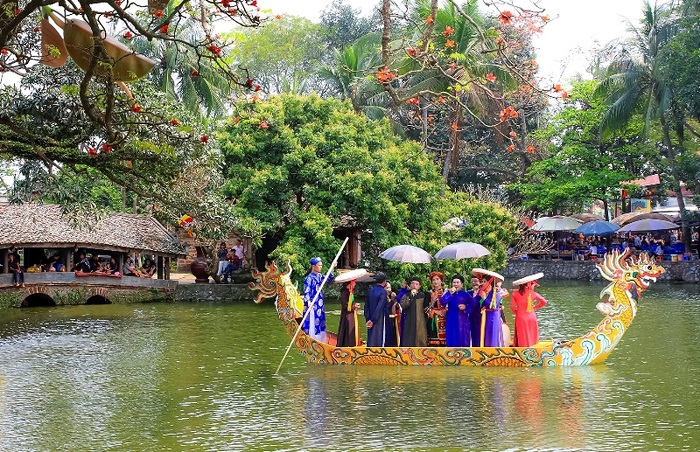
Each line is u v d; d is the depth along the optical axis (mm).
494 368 18656
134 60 11750
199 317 29922
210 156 20047
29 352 21891
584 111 50906
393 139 40062
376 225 34656
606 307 19031
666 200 63812
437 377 17750
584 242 56062
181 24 42938
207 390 16906
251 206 34844
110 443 13148
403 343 19422
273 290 19578
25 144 17812
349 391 16531
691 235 51500
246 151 35000
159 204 23719
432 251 35188
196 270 38000
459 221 37094
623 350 21281
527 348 18688
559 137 55000
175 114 18297
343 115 36938
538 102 52656
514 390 16406
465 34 37719
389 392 16359
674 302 34188
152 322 28406
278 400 15875
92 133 17438
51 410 15352
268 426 14008
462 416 14461
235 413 14938
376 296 19484
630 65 46469
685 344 22312
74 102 17031
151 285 36094
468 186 55562
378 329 19406
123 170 17906
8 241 32219
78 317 29828
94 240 34219
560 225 50031
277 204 35750
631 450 12445
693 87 40125
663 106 43656
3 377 18453
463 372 18266
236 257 40031
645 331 25125
